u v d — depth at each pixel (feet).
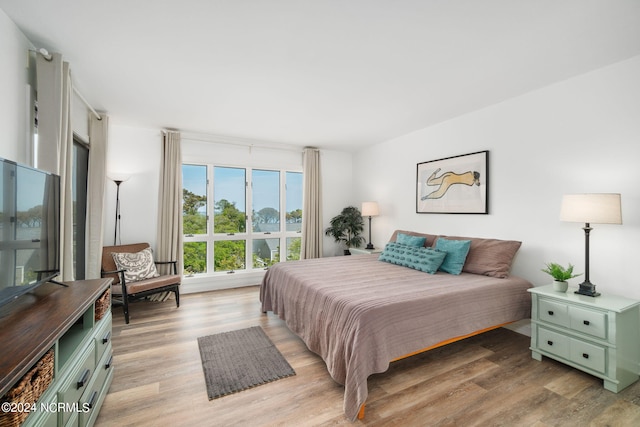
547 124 8.67
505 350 8.16
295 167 16.51
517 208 9.43
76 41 6.34
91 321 5.19
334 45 6.53
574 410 5.63
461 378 6.75
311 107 10.39
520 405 5.79
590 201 6.79
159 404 5.75
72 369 4.21
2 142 5.36
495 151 10.08
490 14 5.47
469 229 10.96
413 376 6.83
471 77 8.10
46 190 5.42
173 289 11.46
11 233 4.25
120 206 12.36
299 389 6.31
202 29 5.95
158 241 12.76
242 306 11.84
